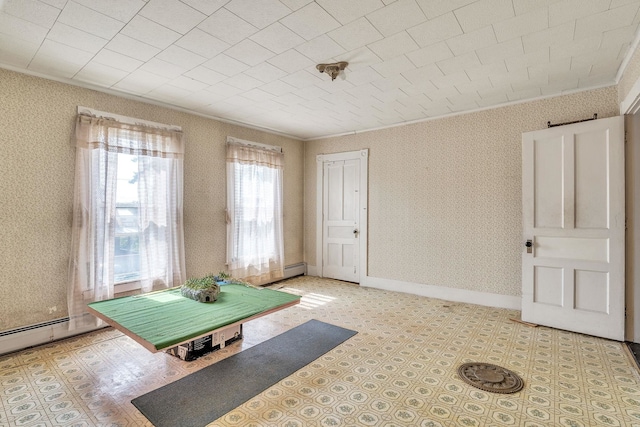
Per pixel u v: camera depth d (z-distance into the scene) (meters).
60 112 3.05
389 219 4.85
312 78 3.12
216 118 4.39
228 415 1.91
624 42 2.46
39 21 2.15
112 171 3.31
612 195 2.96
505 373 2.37
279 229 5.22
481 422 1.84
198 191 4.18
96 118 3.22
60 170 3.04
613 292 2.95
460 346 2.86
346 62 2.78
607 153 2.98
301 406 2.00
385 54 2.64
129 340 3.01
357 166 5.26
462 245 4.21
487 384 2.22
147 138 3.61
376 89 3.41
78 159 3.09
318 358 2.64
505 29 2.28
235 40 2.42
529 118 3.71
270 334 3.14
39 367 2.49
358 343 2.93
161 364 2.54
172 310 2.60
